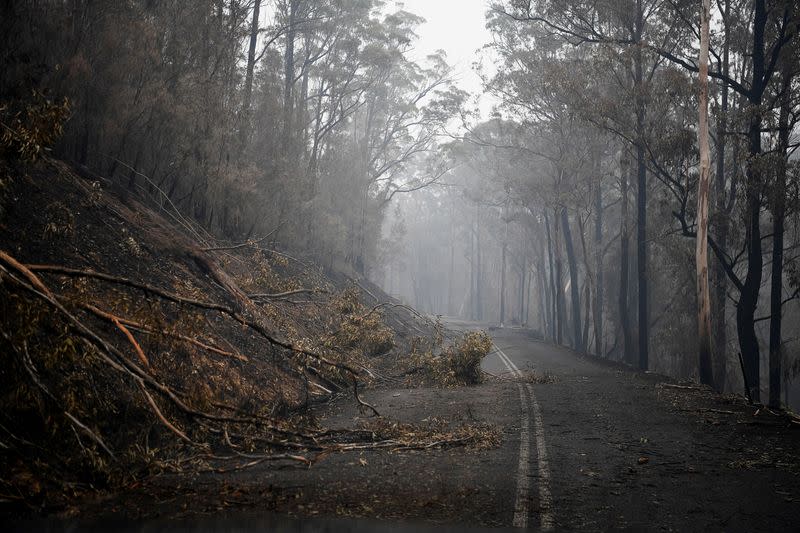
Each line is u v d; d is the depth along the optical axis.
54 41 13.80
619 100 27.28
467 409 12.38
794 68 24.52
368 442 9.36
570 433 10.20
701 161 22.67
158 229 15.12
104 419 7.77
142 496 6.25
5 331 6.67
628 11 29.75
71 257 10.98
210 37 19.36
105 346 7.40
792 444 9.38
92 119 14.87
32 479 6.09
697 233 22.66
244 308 15.14
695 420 11.63
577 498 6.32
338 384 15.62
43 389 6.60
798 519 5.70
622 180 35.88
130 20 15.65
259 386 12.41
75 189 13.31
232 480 6.93
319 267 28.58
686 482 7.05
